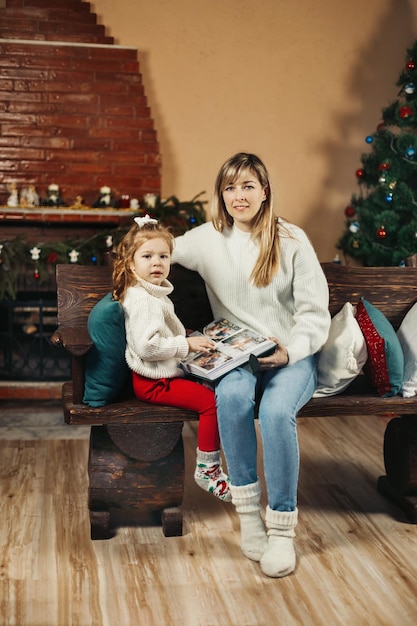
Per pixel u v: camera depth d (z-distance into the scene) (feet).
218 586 7.08
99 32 14.94
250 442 7.50
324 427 12.60
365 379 9.21
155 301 7.73
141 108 14.80
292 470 7.31
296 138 16.20
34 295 14.64
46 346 14.73
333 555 7.77
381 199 13.88
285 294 8.30
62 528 8.38
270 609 6.66
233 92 15.89
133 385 8.07
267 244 8.06
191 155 15.88
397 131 16.34
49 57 14.43
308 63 16.07
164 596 6.88
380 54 16.29
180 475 8.13
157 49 15.52
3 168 14.44
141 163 14.88
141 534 8.26
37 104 14.44
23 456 10.93
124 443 7.92
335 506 9.11
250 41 15.84
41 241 14.34
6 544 7.91
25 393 14.35
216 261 8.38
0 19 14.51
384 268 9.60
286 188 16.30
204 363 7.73
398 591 7.02
